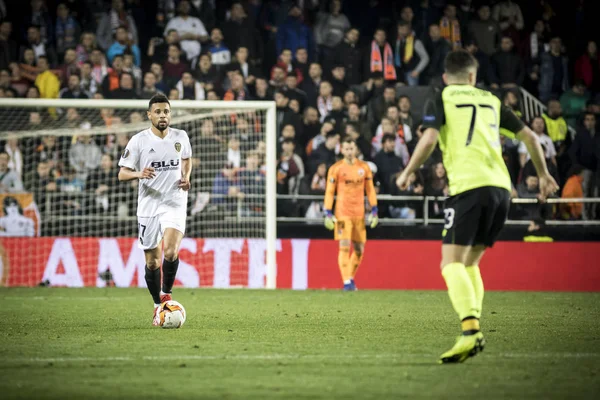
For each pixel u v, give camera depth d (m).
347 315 34.91
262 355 22.41
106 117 62.00
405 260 55.50
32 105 51.62
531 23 72.06
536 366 20.64
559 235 59.62
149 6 69.06
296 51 67.31
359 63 66.75
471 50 68.12
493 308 39.62
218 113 55.28
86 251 54.81
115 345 24.52
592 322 32.56
